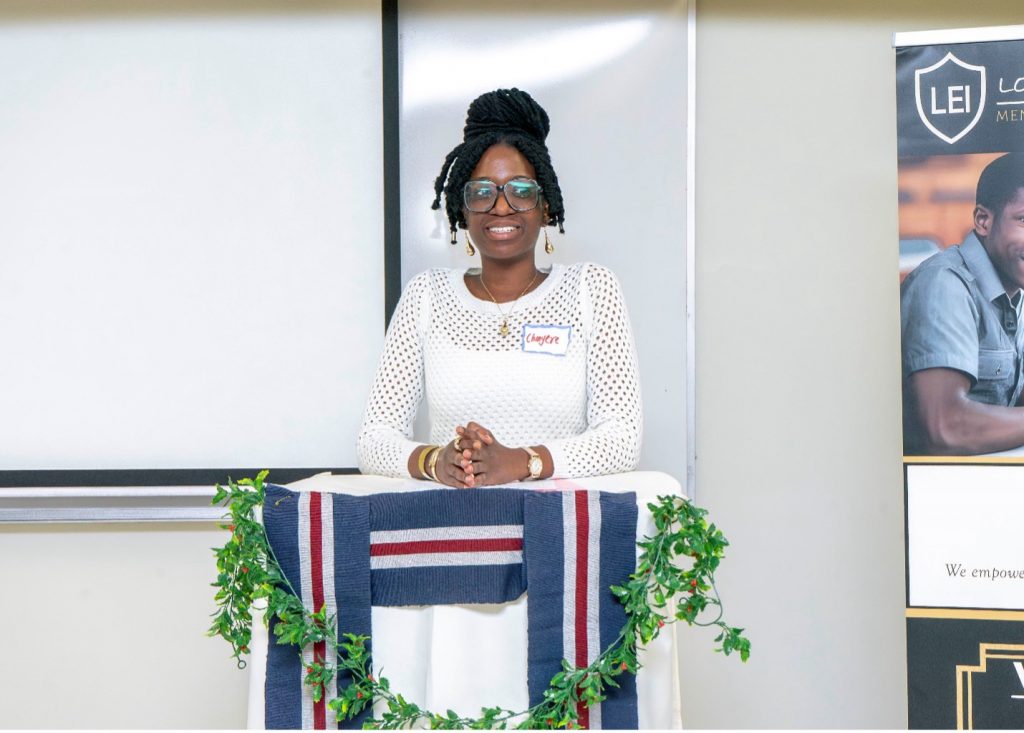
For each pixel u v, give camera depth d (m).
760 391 2.63
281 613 1.38
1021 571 1.97
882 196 2.61
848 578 2.62
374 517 1.44
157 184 2.59
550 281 1.88
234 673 2.60
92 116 2.59
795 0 2.61
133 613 2.60
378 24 2.58
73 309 2.59
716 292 2.63
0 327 2.59
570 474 1.65
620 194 2.59
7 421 2.58
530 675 1.41
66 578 2.60
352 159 2.59
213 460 2.59
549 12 2.59
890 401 2.61
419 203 2.58
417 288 1.94
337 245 2.59
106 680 2.59
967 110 2.05
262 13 2.58
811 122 2.61
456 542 1.44
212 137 2.59
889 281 2.61
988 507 2.00
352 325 2.59
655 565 1.42
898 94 2.07
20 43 2.58
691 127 2.58
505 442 1.81
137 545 2.60
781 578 2.63
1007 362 2.01
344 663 1.40
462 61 2.59
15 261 2.59
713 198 2.62
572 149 2.59
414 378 1.91
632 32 2.59
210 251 2.59
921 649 2.00
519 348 1.81
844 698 2.62
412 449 1.71
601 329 1.81
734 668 2.63
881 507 2.61
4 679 2.60
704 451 2.63
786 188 2.62
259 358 2.59
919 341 2.05
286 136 2.58
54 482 2.56
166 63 2.58
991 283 2.03
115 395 2.59
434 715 1.39
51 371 2.59
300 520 1.44
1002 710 1.97
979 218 2.04
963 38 2.04
